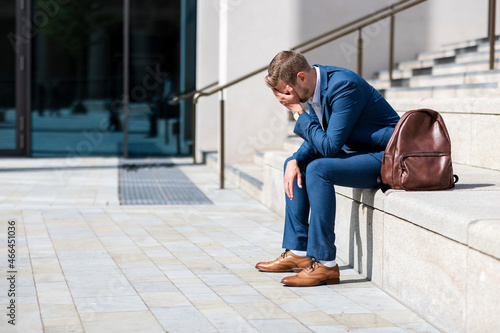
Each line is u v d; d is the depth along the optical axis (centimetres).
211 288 366
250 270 409
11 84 1138
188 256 448
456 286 280
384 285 359
